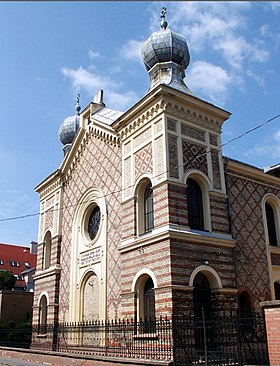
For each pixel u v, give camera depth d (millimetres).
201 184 21234
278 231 25391
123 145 23359
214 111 22234
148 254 19500
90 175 26641
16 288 56719
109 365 17250
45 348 26469
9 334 30797
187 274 18469
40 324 28594
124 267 21000
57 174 30234
